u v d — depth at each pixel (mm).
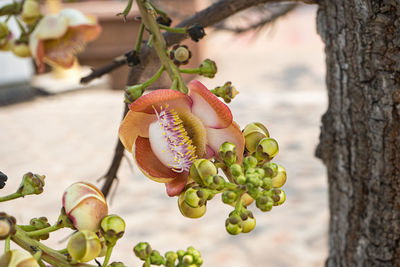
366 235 1124
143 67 1079
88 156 5883
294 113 7359
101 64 9367
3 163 5656
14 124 7371
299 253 3531
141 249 777
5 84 8531
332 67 1097
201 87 783
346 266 1181
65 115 7844
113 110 8117
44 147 6258
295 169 5176
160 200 4492
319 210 4188
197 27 873
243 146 788
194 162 773
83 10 8812
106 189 1170
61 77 9188
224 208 4301
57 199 4539
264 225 3973
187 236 3842
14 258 714
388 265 1108
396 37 1004
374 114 1056
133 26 8961
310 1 1084
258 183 755
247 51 12016
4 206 4344
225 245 3691
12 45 1163
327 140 1149
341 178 1143
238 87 9164
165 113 791
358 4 1013
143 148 794
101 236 795
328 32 1083
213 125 792
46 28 1136
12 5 1138
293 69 10281
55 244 3605
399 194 1074
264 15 1423
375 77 1037
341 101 1098
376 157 1076
